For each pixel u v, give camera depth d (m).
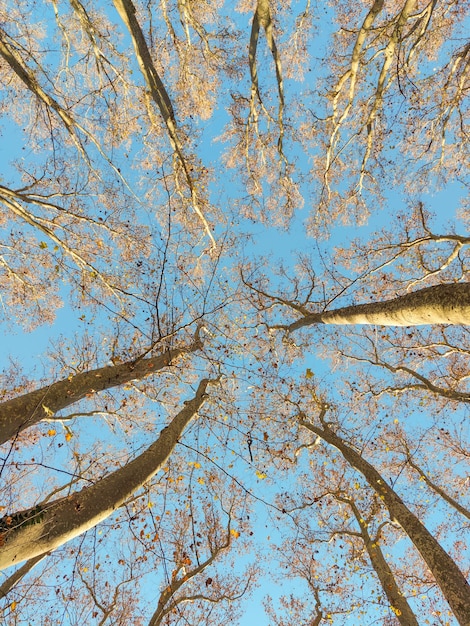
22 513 4.09
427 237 8.87
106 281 8.54
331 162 9.15
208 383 8.95
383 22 8.47
